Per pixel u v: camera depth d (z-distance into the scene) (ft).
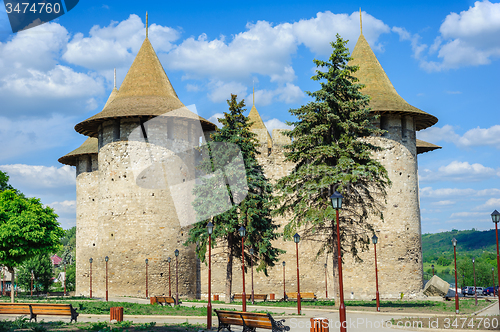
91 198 147.23
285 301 103.96
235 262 125.70
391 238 117.80
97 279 117.29
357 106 90.68
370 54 129.70
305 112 90.22
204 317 68.13
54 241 102.06
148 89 121.60
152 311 74.38
